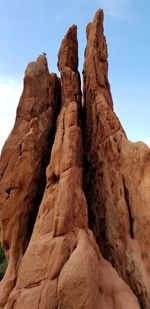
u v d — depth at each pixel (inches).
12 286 757.3
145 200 717.3
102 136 862.5
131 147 782.5
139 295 694.5
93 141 895.1
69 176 737.0
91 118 914.7
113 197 800.3
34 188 845.2
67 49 986.7
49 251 677.3
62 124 821.2
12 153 854.5
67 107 858.1
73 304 595.8
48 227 720.3
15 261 792.3
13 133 872.3
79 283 598.9
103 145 855.1
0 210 831.1
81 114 968.3
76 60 1023.0
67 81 936.3
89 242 666.2
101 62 955.3
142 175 743.7
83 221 720.3
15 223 816.9
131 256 724.0
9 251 815.7
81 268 607.2
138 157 756.6
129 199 768.9
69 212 703.7
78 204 724.0
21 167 837.2
